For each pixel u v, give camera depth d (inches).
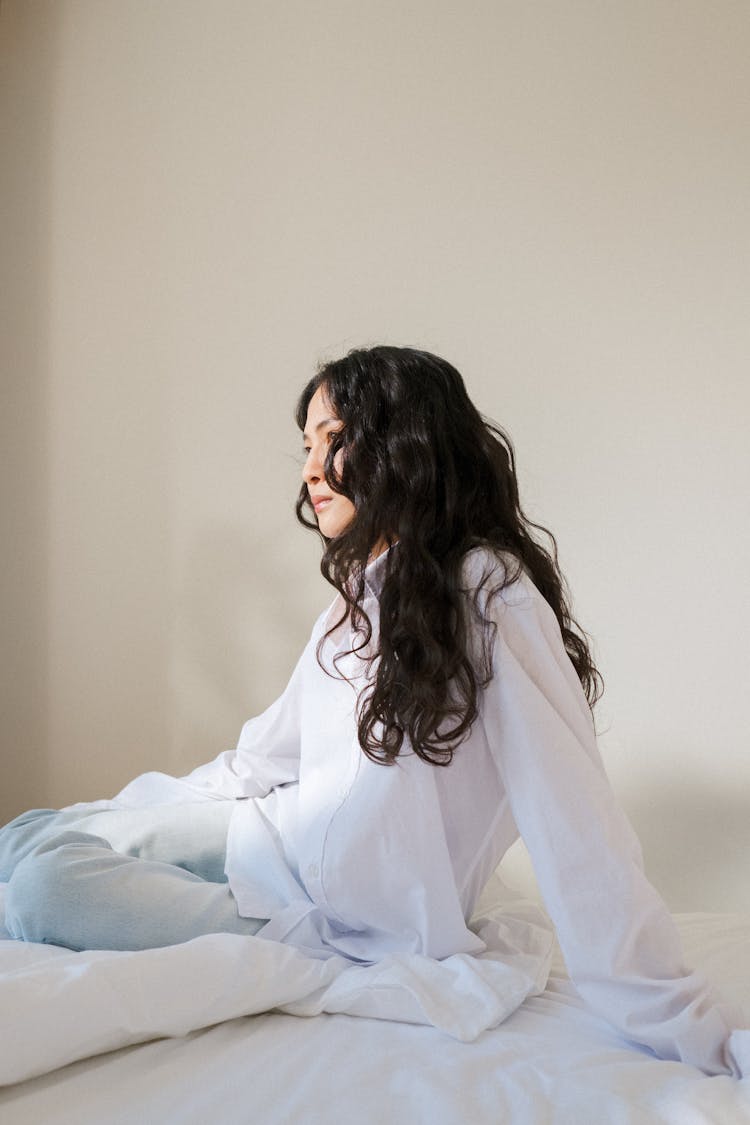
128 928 47.0
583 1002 45.7
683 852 91.7
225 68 107.3
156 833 58.7
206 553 105.7
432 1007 41.5
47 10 112.4
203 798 62.6
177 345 107.3
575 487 95.6
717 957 53.0
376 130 102.5
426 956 46.3
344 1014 43.0
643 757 93.0
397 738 45.7
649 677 93.2
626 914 40.6
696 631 92.2
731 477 91.8
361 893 47.2
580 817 42.2
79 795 107.9
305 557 102.9
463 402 51.8
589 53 96.9
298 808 51.4
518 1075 37.1
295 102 105.0
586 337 95.7
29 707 109.6
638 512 93.9
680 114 94.3
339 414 50.9
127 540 107.8
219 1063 37.5
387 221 101.7
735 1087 36.5
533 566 52.2
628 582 94.0
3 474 111.1
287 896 50.7
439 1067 37.5
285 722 60.1
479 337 98.6
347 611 48.8
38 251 111.3
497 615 45.8
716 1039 38.7
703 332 92.9
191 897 49.4
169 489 106.9
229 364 105.8
